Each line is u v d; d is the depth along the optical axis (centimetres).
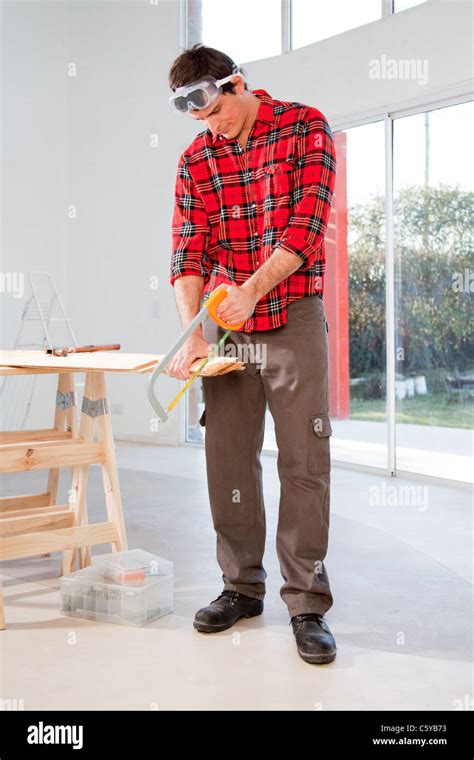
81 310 695
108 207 674
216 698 177
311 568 205
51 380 683
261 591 230
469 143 445
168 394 643
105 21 667
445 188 460
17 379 661
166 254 639
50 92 684
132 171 656
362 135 510
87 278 689
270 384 208
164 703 174
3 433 276
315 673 191
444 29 446
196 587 262
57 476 297
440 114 459
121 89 659
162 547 315
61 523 260
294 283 205
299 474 204
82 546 248
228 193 210
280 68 553
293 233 193
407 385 489
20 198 667
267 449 587
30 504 293
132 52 651
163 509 389
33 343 675
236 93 197
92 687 183
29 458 242
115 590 227
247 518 224
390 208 490
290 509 206
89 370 226
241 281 213
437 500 420
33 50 670
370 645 211
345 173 521
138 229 656
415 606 245
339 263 529
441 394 470
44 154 682
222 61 195
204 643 211
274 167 202
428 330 475
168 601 236
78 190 692
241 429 217
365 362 517
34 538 236
